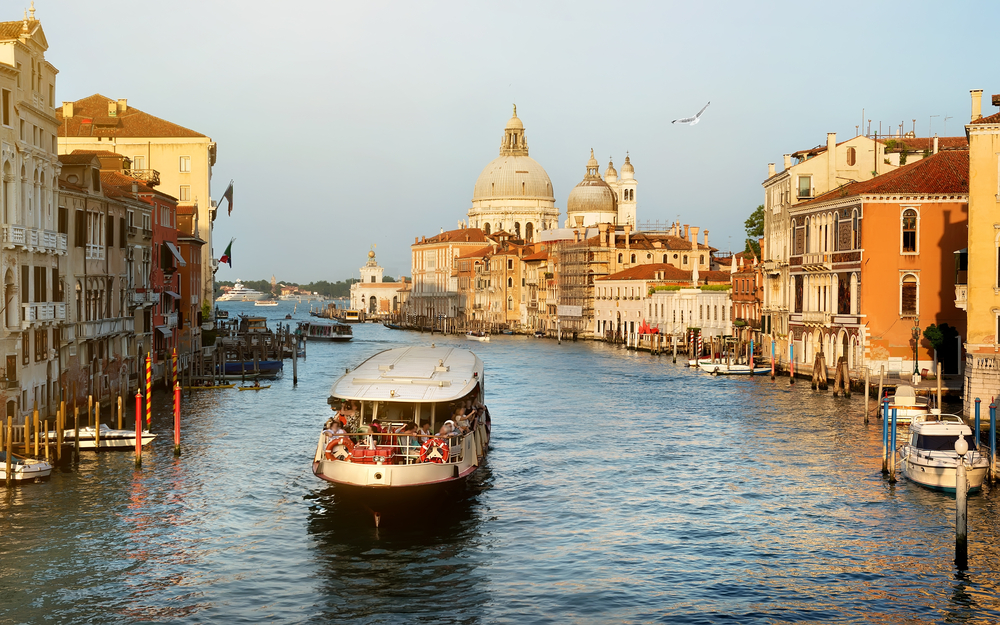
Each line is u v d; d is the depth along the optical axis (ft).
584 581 86.84
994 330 145.79
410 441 106.11
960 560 88.99
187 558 91.45
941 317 197.88
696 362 291.17
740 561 92.17
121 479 120.26
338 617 78.28
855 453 140.05
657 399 211.00
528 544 97.50
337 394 108.99
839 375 198.18
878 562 91.20
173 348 221.66
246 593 82.99
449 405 114.62
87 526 100.32
